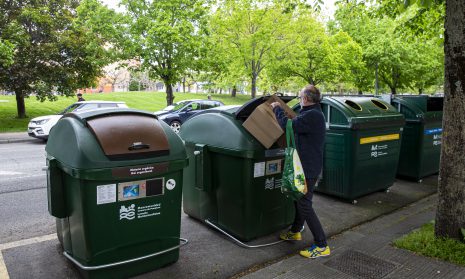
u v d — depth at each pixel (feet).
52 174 10.34
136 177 10.01
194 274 11.02
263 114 12.54
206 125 14.28
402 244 12.69
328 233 14.38
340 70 80.07
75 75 62.13
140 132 10.41
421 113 21.39
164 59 55.93
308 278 10.59
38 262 11.68
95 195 9.61
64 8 61.16
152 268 11.05
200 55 57.06
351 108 17.70
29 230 14.80
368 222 15.83
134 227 10.35
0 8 53.72
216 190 14.01
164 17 52.75
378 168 18.89
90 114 10.46
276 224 13.92
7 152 35.12
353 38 85.40
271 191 13.48
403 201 18.75
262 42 66.59
